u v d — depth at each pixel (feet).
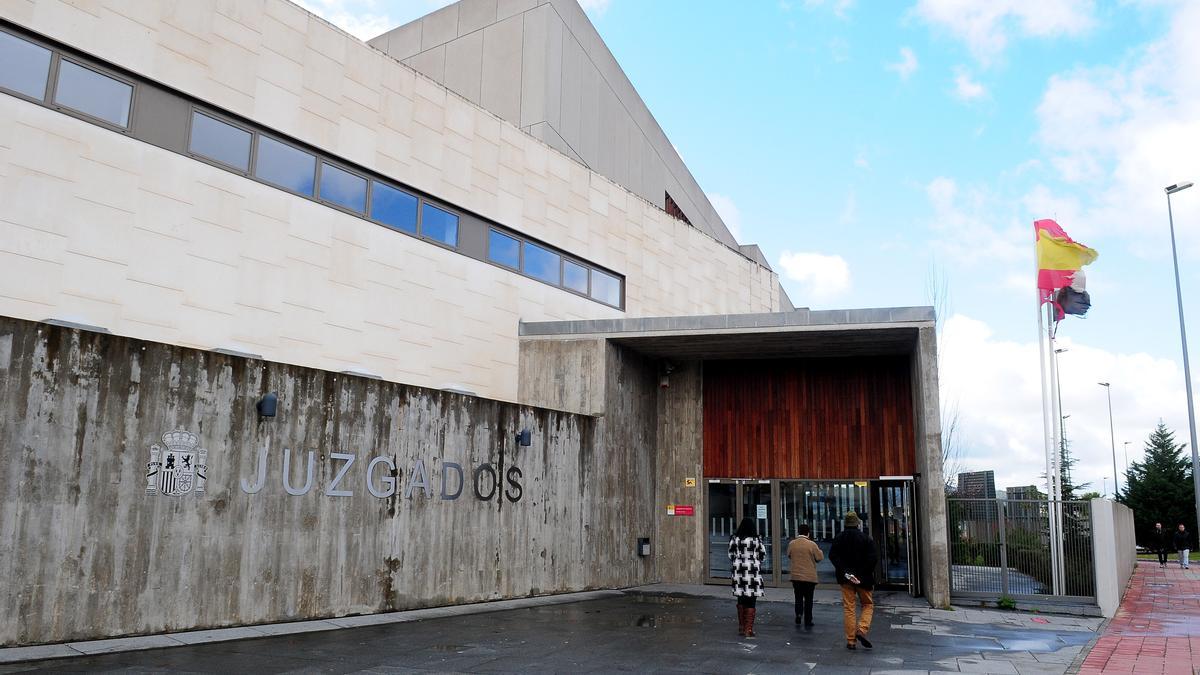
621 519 61.05
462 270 59.26
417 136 57.00
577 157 82.89
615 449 60.75
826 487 63.62
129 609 32.04
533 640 35.63
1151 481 163.73
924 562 56.29
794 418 65.16
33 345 30.17
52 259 37.93
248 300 45.70
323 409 40.22
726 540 64.75
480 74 82.64
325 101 51.19
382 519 42.63
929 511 52.31
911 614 48.55
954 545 53.67
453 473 47.09
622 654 32.91
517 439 51.78
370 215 53.47
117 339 32.63
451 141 59.62
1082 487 170.30
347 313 50.96
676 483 66.59
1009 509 53.36
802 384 65.62
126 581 32.01
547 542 53.31
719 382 67.46
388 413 43.55
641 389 65.62
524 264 65.10
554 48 79.71
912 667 31.48
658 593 57.16
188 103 44.37
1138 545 165.78
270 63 48.37
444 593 45.75
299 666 28.25
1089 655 34.91
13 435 29.32
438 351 56.54
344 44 52.95
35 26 38.42
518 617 42.83
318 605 39.09
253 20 47.75
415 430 45.03
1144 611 52.95
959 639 39.09
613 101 93.91
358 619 39.75
